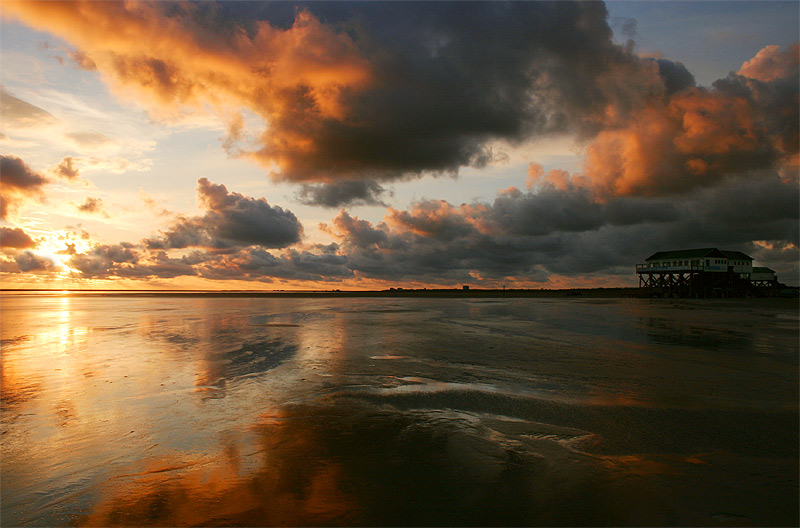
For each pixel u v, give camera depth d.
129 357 14.94
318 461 6.06
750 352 15.60
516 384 10.78
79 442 6.90
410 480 5.45
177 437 7.09
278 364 13.55
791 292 79.81
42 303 67.25
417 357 14.77
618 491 5.13
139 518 4.64
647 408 8.62
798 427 7.45
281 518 4.59
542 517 4.56
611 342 18.42
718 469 5.74
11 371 12.55
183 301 74.31
